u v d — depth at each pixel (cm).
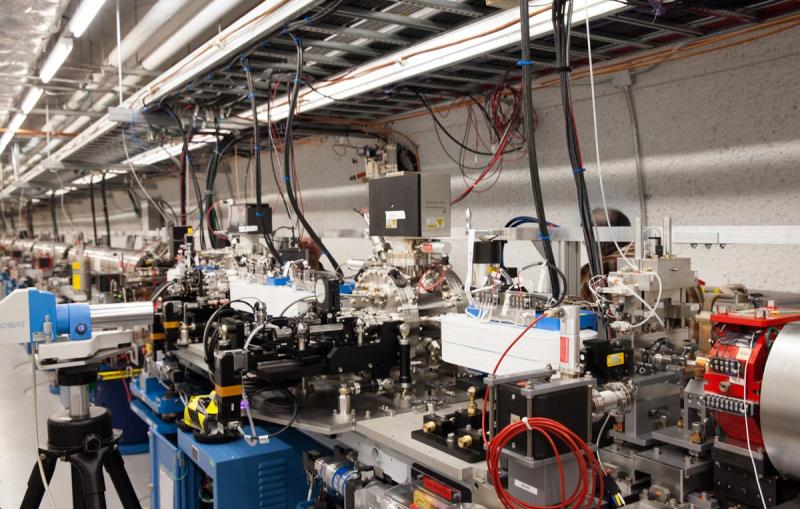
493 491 155
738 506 147
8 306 179
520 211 378
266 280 328
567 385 138
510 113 369
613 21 247
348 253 536
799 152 259
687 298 195
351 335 225
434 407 221
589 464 143
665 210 308
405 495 186
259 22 250
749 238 189
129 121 387
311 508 219
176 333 323
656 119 309
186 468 267
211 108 402
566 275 229
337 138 536
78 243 631
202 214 460
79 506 202
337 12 244
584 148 341
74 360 191
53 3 280
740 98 277
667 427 167
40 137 651
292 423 210
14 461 383
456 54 242
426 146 443
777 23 257
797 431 129
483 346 192
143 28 392
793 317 145
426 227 239
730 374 142
